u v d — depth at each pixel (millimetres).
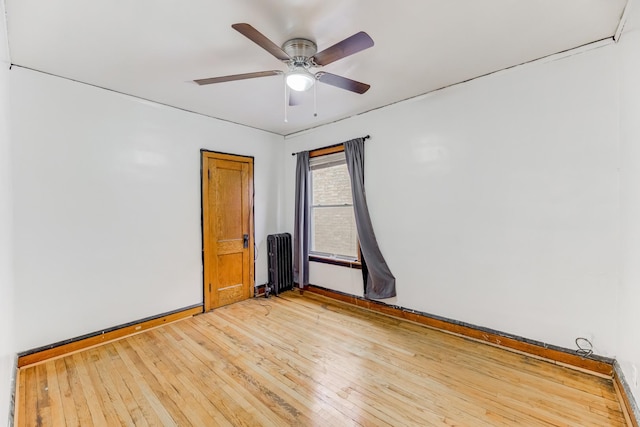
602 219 2219
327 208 4312
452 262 3029
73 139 2760
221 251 3959
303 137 4578
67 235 2723
